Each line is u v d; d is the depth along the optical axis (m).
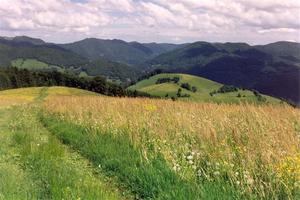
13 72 154.12
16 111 39.19
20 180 9.20
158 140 11.79
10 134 17.83
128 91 145.25
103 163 11.35
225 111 16.66
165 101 22.64
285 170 7.47
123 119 16.19
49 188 8.43
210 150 9.79
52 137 16.91
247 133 11.01
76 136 16.16
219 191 7.61
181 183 8.45
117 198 8.14
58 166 10.52
